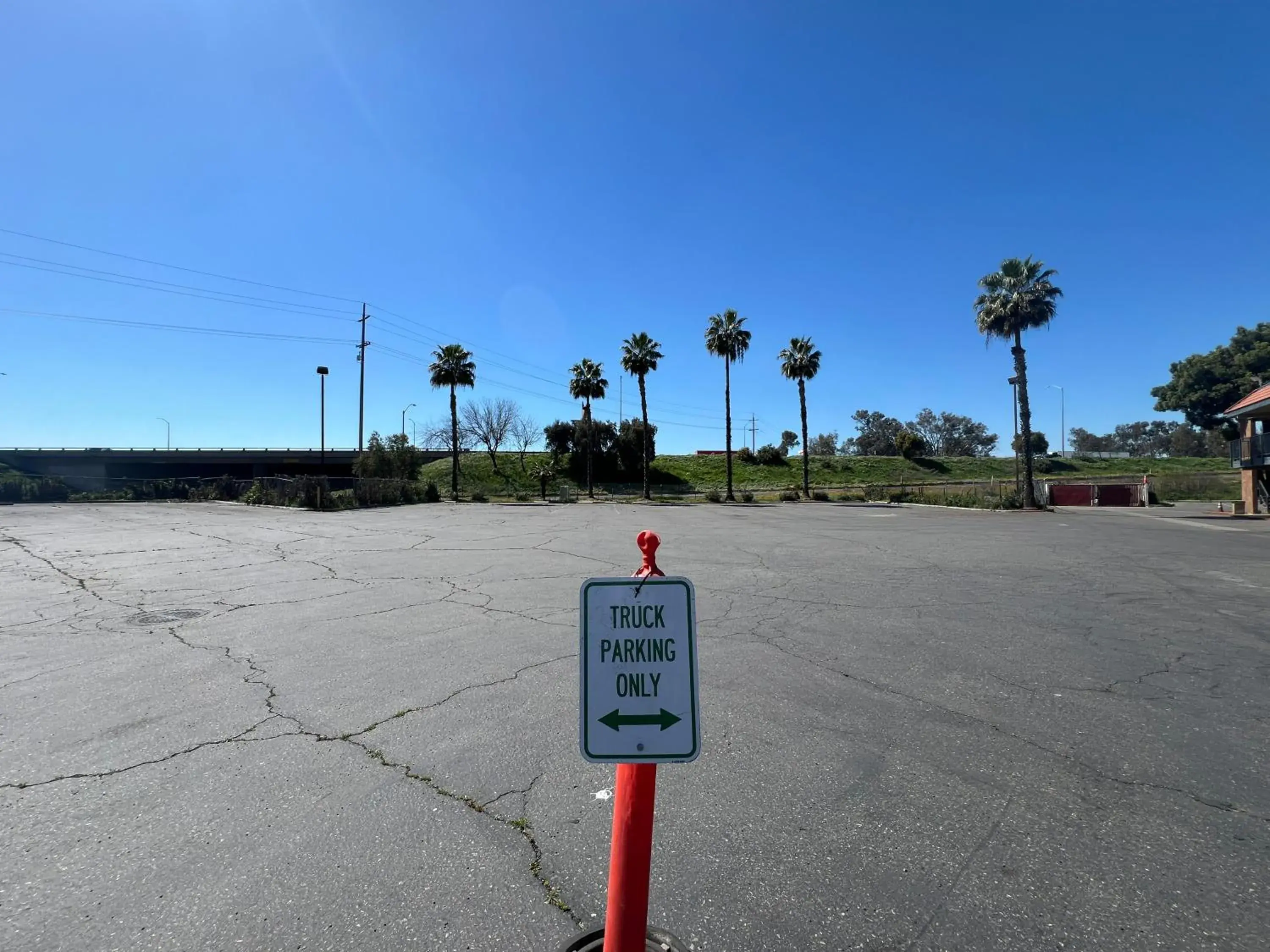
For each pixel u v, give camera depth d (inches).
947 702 208.5
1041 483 1658.5
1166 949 100.9
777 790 150.8
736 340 1899.6
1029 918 107.7
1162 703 208.1
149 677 229.5
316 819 137.6
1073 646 273.9
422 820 137.3
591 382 2160.4
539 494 2353.6
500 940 102.3
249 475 2847.0
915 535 768.9
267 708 200.4
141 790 149.9
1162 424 4790.8
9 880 117.0
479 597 371.9
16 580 428.1
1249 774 159.5
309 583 413.7
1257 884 116.7
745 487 2640.3
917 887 115.6
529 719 191.6
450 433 2834.6
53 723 189.5
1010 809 142.7
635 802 90.0
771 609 343.6
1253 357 2630.4
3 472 2215.8
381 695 211.3
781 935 103.8
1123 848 128.0
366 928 105.0
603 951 94.5
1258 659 255.3
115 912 108.7
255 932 104.1
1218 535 794.8
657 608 90.8
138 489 1627.7
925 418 4891.7
